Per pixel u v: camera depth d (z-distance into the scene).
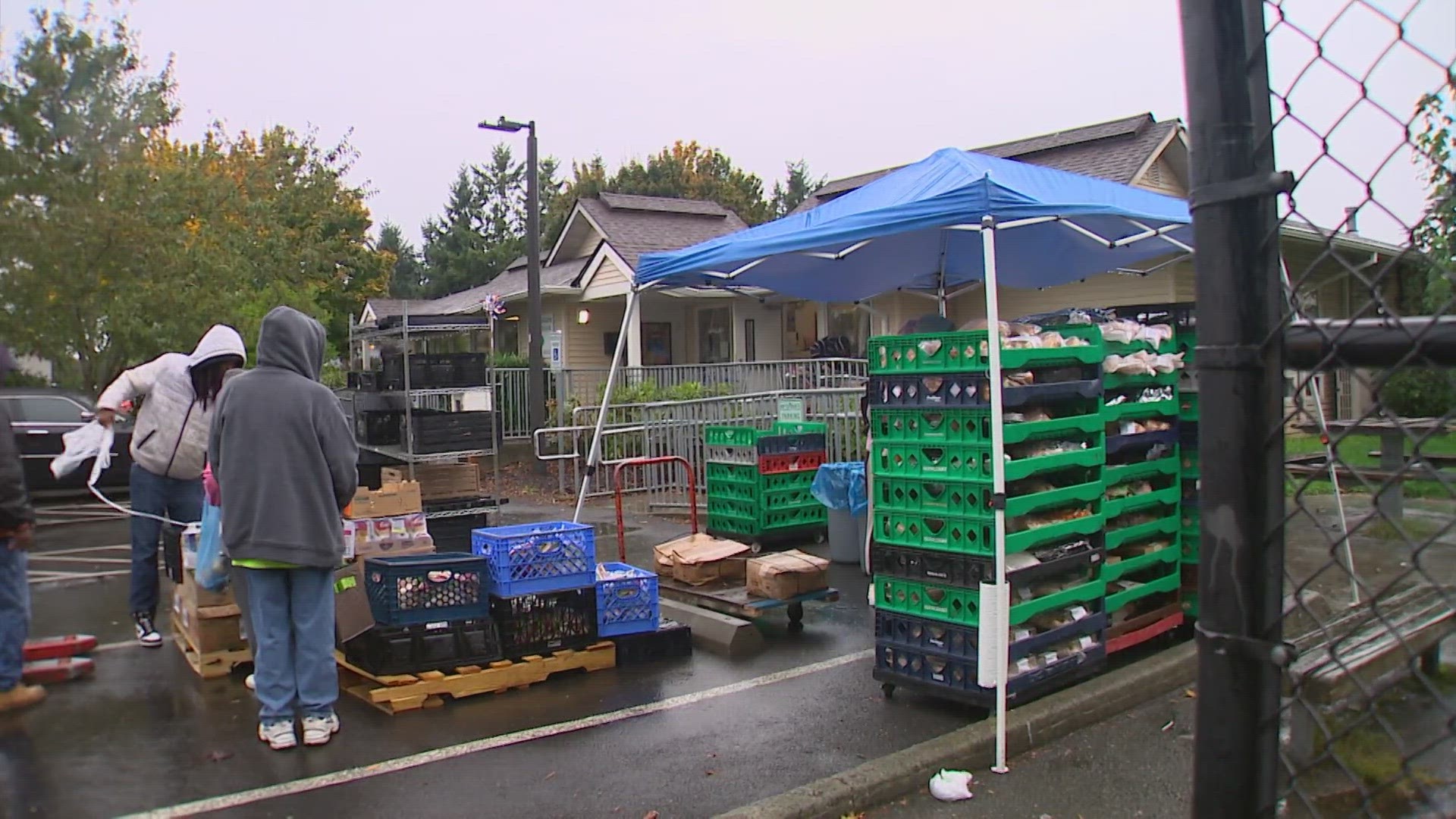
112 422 6.14
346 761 4.59
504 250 48.53
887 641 5.31
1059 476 5.45
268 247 21.17
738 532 9.46
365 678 5.70
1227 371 1.43
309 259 24.05
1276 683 1.44
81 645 6.25
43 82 13.37
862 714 5.19
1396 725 3.78
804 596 6.71
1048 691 5.17
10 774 4.44
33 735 4.91
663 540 10.27
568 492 13.66
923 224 5.14
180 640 6.38
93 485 6.21
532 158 14.63
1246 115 1.41
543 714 5.24
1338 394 10.79
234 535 4.61
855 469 8.77
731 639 6.32
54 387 14.73
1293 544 7.92
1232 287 1.42
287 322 4.77
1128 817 3.99
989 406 4.80
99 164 13.86
